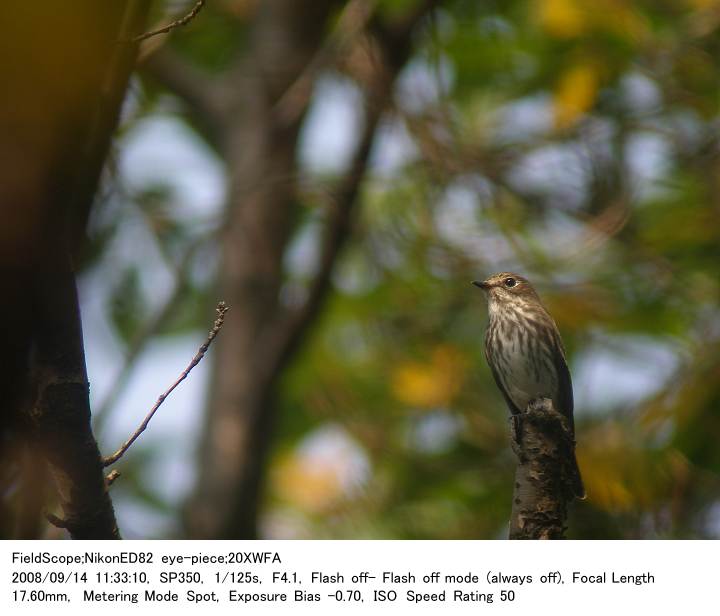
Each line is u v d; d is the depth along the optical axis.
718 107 11.62
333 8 13.56
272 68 13.24
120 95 4.63
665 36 11.52
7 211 2.78
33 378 4.39
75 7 2.71
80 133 2.85
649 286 11.48
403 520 11.30
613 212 11.57
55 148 2.78
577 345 11.53
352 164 12.04
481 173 12.03
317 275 12.09
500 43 11.72
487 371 12.31
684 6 11.61
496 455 11.43
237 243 12.81
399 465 11.65
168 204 12.61
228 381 12.37
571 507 9.80
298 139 13.05
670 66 11.39
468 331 12.83
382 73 11.82
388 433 12.00
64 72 2.72
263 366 12.32
